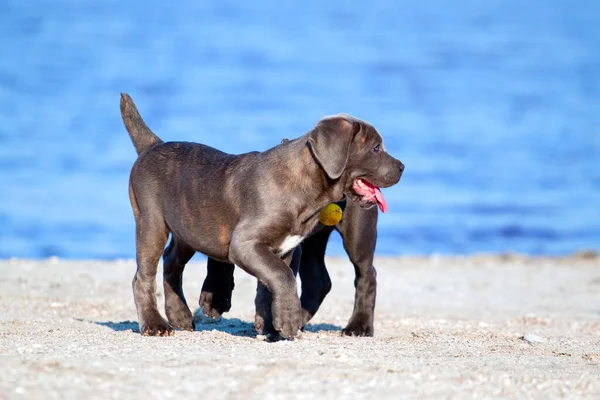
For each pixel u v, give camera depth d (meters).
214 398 6.03
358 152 8.44
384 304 13.12
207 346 7.68
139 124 9.73
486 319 11.83
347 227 9.41
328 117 8.27
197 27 93.44
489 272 16.72
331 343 8.19
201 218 8.66
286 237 8.34
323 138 8.05
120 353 7.18
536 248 23.36
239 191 8.42
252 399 6.03
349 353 7.42
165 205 8.95
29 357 6.91
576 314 12.75
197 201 8.67
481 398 6.25
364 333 9.43
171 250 9.43
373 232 9.53
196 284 13.16
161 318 8.78
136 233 9.14
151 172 9.07
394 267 16.91
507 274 16.52
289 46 78.06
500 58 72.75
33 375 6.32
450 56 73.19
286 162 8.30
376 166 8.49
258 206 8.26
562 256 20.58
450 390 6.36
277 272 8.04
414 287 14.75
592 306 13.63
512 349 8.54
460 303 13.58
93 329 9.18
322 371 6.68
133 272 14.22
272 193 8.25
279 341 8.14
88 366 6.61
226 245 8.62
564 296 14.54
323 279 9.85
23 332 8.77
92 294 12.48
